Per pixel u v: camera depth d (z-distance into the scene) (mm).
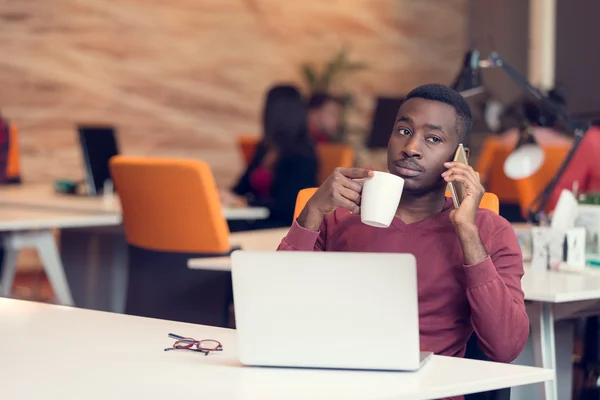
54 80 8664
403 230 2334
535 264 3230
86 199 5719
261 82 9695
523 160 3326
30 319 2262
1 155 7074
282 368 1812
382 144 7598
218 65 9469
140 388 1646
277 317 1796
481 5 10492
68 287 5445
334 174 2178
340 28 10125
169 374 1750
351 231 2398
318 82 9844
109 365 1815
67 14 8703
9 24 8469
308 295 1777
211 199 3824
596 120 4609
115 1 8922
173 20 9227
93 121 8867
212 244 3854
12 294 6527
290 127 5668
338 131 9750
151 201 3920
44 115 8633
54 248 5152
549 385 2844
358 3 10195
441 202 2352
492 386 1729
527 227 3871
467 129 2305
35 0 8555
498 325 2109
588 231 3287
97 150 5930
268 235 4047
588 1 9008
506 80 9688
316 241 2455
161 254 3965
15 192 6293
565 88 4324
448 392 1673
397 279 1736
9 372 1757
